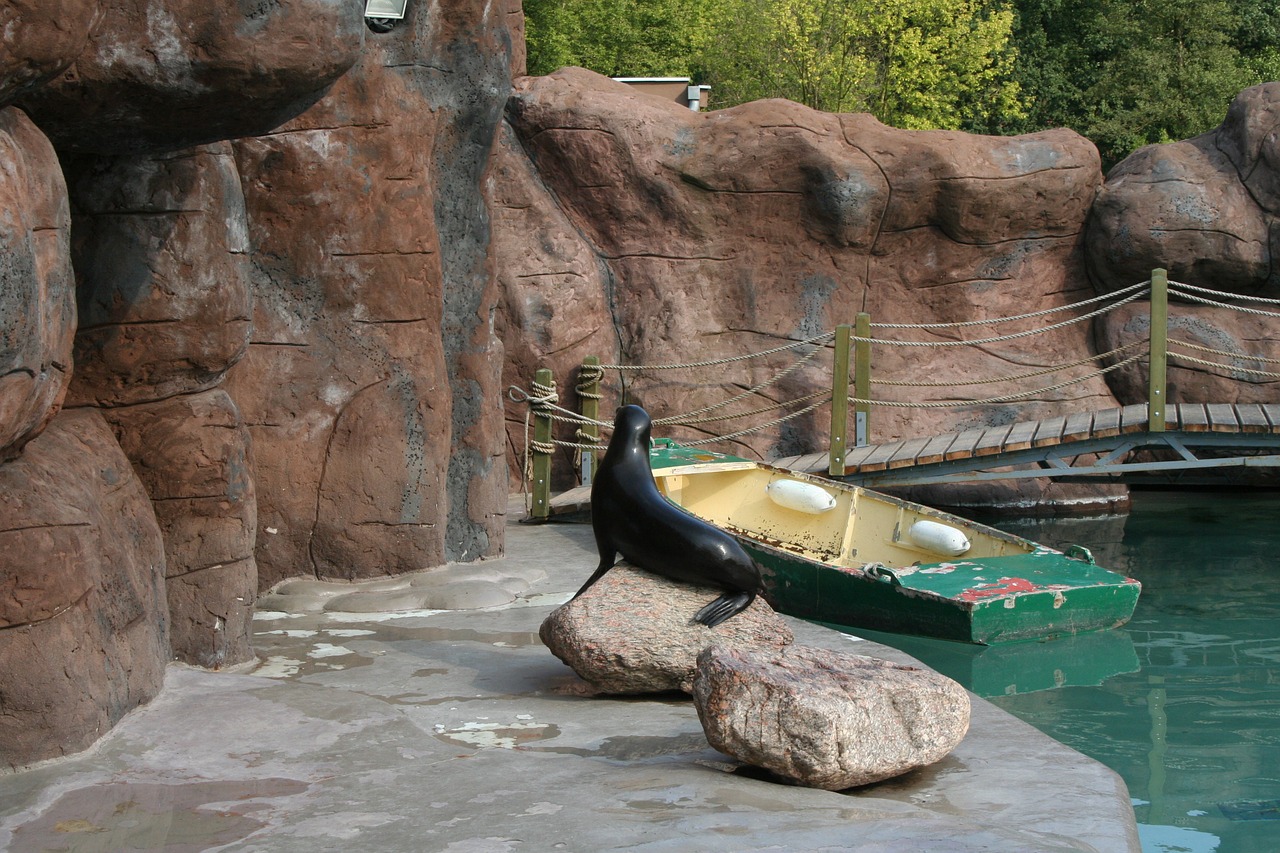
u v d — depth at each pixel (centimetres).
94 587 485
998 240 1575
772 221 1566
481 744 513
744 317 1566
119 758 463
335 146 823
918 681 471
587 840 372
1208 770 596
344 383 838
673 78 2388
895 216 1550
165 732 493
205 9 465
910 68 3064
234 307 601
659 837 371
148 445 591
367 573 844
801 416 1530
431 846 375
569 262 1512
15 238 405
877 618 866
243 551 632
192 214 584
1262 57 3234
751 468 1121
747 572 595
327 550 839
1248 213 1512
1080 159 1559
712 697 457
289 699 541
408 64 858
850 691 453
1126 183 1561
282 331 828
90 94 470
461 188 916
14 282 403
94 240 565
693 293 1557
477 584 826
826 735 438
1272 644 838
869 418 1395
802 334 1563
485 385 937
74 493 493
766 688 448
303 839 385
